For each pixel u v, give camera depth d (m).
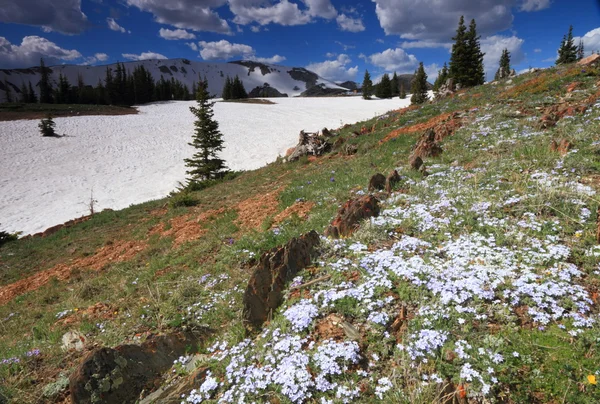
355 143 20.47
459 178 8.83
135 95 102.62
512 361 3.84
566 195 6.59
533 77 23.05
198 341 5.84
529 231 5.95
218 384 4.54
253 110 74.62
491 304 4.62
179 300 7.34
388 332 4.55
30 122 54.88
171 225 14.59
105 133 51.28
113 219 19.83
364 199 8.09
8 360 6.09
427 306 4.70
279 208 12.02
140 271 10.28
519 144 10.01
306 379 4.06
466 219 6.76
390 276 5.45
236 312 6.41
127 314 7.34
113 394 4.69
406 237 6.55
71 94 102.38
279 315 5.36
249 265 8.42
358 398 3.83
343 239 6.96
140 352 5.22
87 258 13.69
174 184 33.56
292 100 101.31
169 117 65.62
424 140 12.77
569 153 8.35
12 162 37.75
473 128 13.26
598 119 10.14
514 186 7.53
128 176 35.72
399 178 9.70
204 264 9.31
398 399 3.67
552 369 3.68
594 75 17.75
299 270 6.20
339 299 5.16
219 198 18.05
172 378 5.00
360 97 113.44
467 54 46.75
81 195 30.78
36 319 8.87
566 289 4.56
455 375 3.80
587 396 3.38
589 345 3.87
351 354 4.19
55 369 5.88
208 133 30.19
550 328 4.15
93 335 6.87
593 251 5.20
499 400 3.56
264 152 42.94
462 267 5.36
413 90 74.56
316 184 13.41
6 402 5.16
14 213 27.02
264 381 4.19
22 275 13.98
